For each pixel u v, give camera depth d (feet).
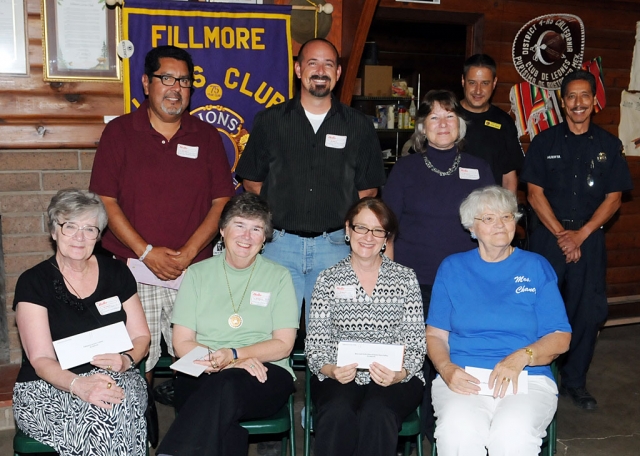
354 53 11.95
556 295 8.57
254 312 8.71
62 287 7.95
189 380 8.49
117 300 8.23
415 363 8.43
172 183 9.76
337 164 10.00
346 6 11.96
